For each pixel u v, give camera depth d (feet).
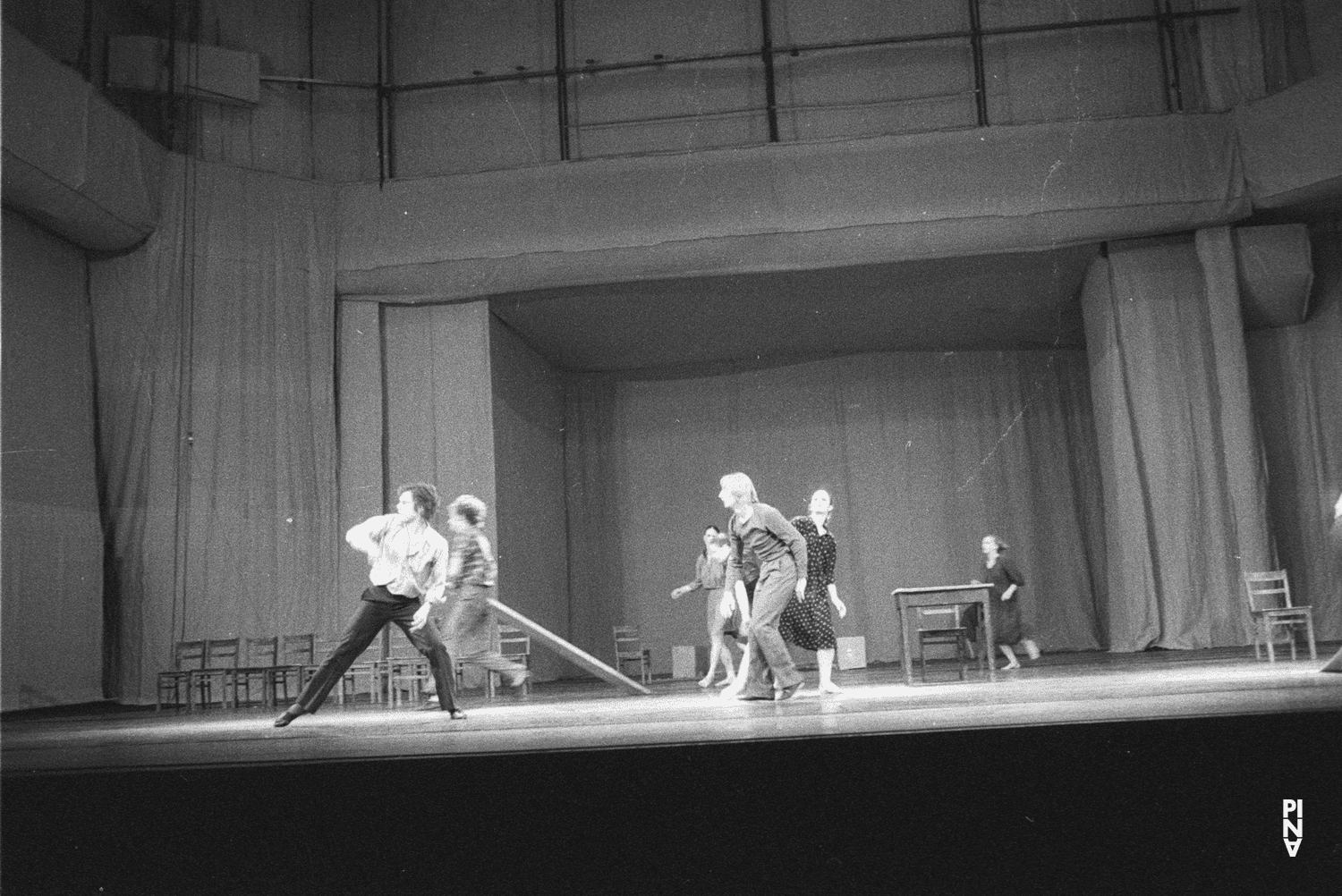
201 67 39.24
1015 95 40.09
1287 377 41.11
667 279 39.32
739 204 38.27
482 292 39.88
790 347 51.49
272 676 31.58
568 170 39.11
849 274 41.57
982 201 37.65
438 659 18.20
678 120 41.45
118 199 35.17
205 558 36.96
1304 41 38.91
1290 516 40.70
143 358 36.94
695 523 52.65
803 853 9.02
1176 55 39.40
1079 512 51.44
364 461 39.96
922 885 8.98
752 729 10.68
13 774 9.48
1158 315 39.24
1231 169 37.27
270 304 38.88
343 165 41.75
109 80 37.96
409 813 9.23
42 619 33.09
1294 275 38.47
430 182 39.83
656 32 42.06
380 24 42.42
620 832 9.10
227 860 9.30
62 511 34.55
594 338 48.06
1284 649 34.22
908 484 51.57
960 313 47.16
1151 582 38.58
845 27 41.27
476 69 42.32
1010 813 9.04
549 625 48.29
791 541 19.81
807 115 40.88
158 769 9.46
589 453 52.85
